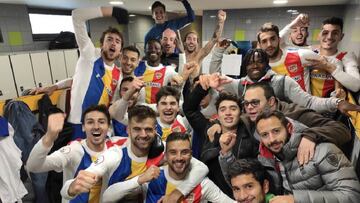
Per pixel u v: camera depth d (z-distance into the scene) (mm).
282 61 1727
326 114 1435
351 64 1678
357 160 1223
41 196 1722
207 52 2150
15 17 3062
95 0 2734
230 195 1295
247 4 3299
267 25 1708
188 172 1212
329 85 1701
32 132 1796
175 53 2680
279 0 2904
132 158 1270
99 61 1735
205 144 1422
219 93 1519
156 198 1191
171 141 1163
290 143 1044
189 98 1562
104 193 1167
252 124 1310
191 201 1173
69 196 1056
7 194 1487
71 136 1630
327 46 1783
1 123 1463
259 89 1281
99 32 4188
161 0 2762
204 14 4098
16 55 2580
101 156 1218
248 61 1524
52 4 3094
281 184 1114
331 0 2893
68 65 3195
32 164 1095
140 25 5113
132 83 1609
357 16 1996
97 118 1312
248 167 1058
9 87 2523
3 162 1475
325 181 977
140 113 1229
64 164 1249
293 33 2277
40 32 3475
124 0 2711
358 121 1236
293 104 1348
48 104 1915
